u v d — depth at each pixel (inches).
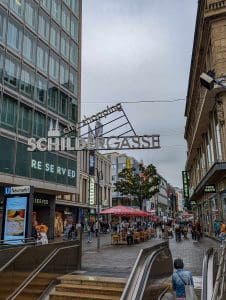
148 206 3922.2
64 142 645.9
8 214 555.5
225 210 969.5
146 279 268.1
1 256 307.7
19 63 1261.1
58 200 1729.8
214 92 923.4
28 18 1332.4
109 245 1009.5
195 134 1414.9
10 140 1177.4
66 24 1628.9
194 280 418.9
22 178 1214.3
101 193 2613.2
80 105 1696.6
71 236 1195.9
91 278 388.5
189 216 2810.0
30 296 339.0
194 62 1330.0
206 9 946.7
